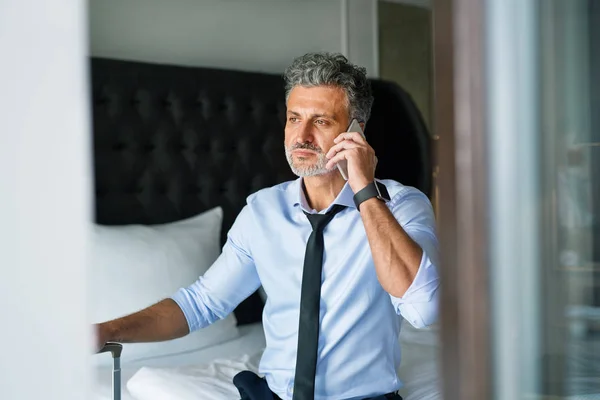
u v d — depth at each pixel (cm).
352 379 195
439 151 66
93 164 327
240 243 214
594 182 68
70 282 83
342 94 199
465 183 65
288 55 396
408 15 419
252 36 384
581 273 68
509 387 67
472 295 66
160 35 355
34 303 82
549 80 67
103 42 340
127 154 335
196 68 355
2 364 82
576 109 67
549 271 68
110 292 285
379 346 197
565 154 67
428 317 176
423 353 269
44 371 83
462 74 65
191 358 288
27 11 80
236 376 210
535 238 67
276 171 371
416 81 420
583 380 68
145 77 339
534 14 67
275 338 205
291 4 396
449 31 65
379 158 403
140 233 309
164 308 208
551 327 68
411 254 176
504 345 67
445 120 66
